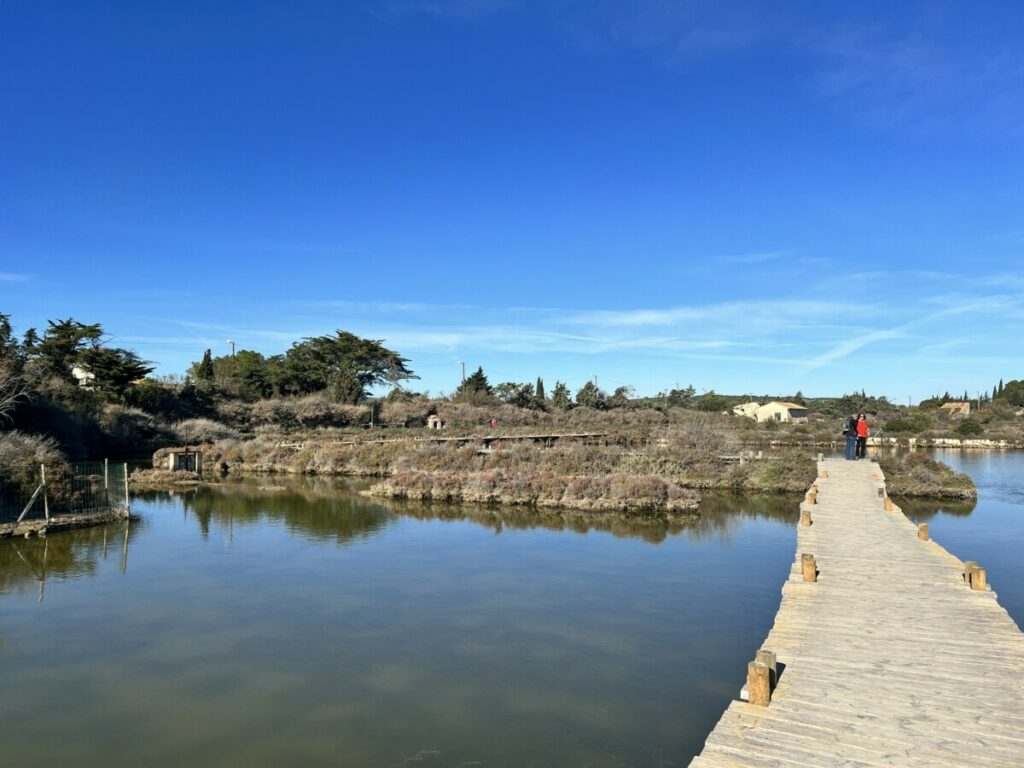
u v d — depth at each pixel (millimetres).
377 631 13656
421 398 87312
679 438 44156
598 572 18328
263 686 11086
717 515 28172
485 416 78562
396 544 21953
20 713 10172
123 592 16344
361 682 11242
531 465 37219
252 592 16359
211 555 20250
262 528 24703
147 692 10875
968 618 10312
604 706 10406
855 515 19781
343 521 26281
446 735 9539
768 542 22484
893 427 78688
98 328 60938
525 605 15352
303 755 9016
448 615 14641
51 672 11633
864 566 13641
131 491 35562
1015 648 9039
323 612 14844
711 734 6711
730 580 17531
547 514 28312
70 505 25250
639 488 29875
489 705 10430
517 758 8938
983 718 6996
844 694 7609
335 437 58062
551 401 93500
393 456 43938
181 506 30094
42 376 45906
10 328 45125
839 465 31688
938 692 7645
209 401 71125
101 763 8828
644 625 14016
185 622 14180
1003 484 39125
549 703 10492
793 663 8555
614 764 8805
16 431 32688
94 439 48750
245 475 44062
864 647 9102
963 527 25672
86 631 13633
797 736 6641
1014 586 17328
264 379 84875
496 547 21531
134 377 63094
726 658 12273
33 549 20906
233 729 9695
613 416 81250
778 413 102188
